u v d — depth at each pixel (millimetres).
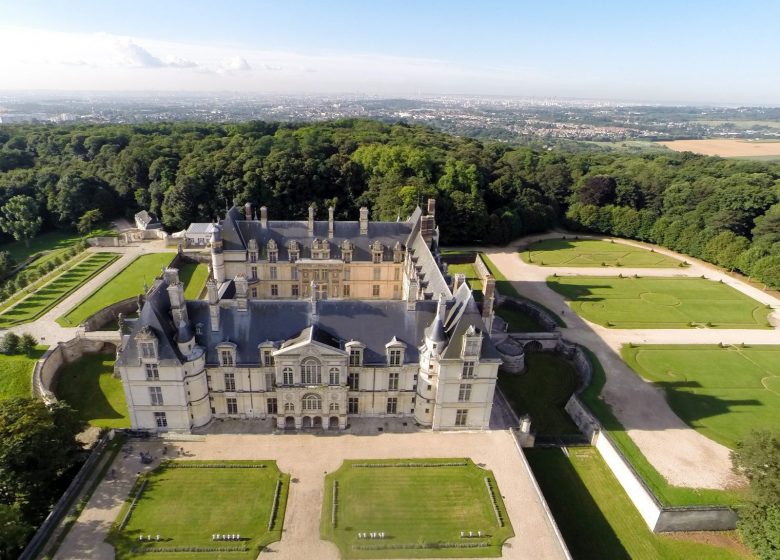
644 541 63219
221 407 76375
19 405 64000
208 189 182000
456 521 61750
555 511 66562
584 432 82438
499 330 110375
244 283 72500
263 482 65938
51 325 104688
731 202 181000
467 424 77188
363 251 120312
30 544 55188
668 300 135000
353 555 56906
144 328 66875
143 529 58750
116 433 72812
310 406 74375
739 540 63906
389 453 72000
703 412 86125
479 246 179500
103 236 163000
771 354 107312
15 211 165750
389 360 73688
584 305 129375
